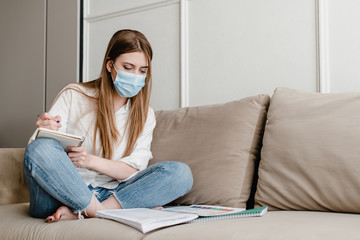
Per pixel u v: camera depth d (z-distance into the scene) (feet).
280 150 4.59
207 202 4.87
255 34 6.45
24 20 9.50
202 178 4.98
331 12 5.81
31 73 9.25
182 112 5.91
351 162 4.04
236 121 5.23
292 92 5.11
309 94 4.94
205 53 6.94
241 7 6.61
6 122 9.56
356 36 5.60
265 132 4.97
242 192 4.84
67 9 8.75
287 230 2.95
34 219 4.13
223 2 6.80
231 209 4.19
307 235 2.79
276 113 4.93
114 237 3.35
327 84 5.77
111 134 5.08
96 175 4.87
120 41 4.97
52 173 3.81
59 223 3.80
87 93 5.28
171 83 7.34
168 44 7.41
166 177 4.44
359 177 3.95
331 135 4.28
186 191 4.69
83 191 3.94
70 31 8.66
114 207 4.32
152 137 5.80
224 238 2.95
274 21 6.29
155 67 7.54
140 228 3.34
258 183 4.74
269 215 3.80
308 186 4.26
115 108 5.32
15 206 4.91
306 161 4.33
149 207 4.47
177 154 5.36
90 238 3.44
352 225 3.09
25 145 9.21
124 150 5.16
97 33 8.32
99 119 5.07
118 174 4.68
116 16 8.07
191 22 7.13
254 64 6.44
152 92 7.55
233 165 4.94
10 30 9.71
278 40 6.24
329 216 3.68
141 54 4.97
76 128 5.08
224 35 6.76
